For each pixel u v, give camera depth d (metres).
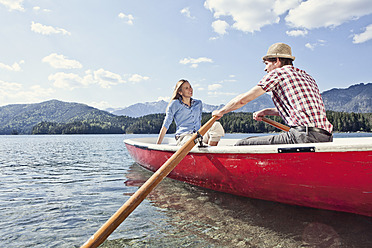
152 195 2.75
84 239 1.74
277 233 1.75
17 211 2.35
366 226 1.81
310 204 2.08
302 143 1.96
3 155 8.63
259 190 2.33
